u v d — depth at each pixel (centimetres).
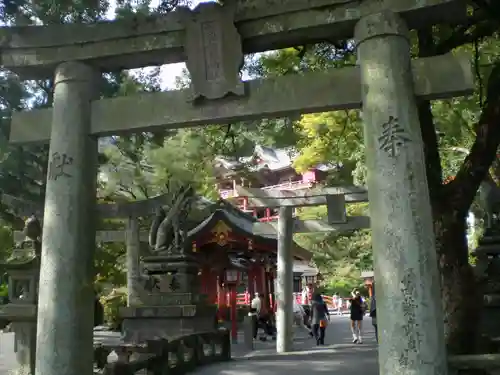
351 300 1705
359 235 3634
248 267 2298
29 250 948
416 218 452
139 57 575
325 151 1587
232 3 541
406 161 462
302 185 3431
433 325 435
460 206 702
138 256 1742
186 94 543
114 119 564
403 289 439
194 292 1237
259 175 4078
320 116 1403
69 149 558
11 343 1681
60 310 526
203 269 2153
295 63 1091
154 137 1312
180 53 571
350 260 4038
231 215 2136
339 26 519
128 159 2011
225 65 532
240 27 545
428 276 443
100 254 2197
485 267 1120
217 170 3709
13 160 1270
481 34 780
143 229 2044
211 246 2114
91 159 571
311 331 1934
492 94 714
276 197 1490
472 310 672
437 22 509
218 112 532
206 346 1279
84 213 554
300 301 3444
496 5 686
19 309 823
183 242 1261
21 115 600
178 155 2017
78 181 555
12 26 585
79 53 577
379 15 495
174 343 981
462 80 475
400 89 478
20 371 816
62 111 568
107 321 2161
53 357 518
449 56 485
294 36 541
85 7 695
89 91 579
